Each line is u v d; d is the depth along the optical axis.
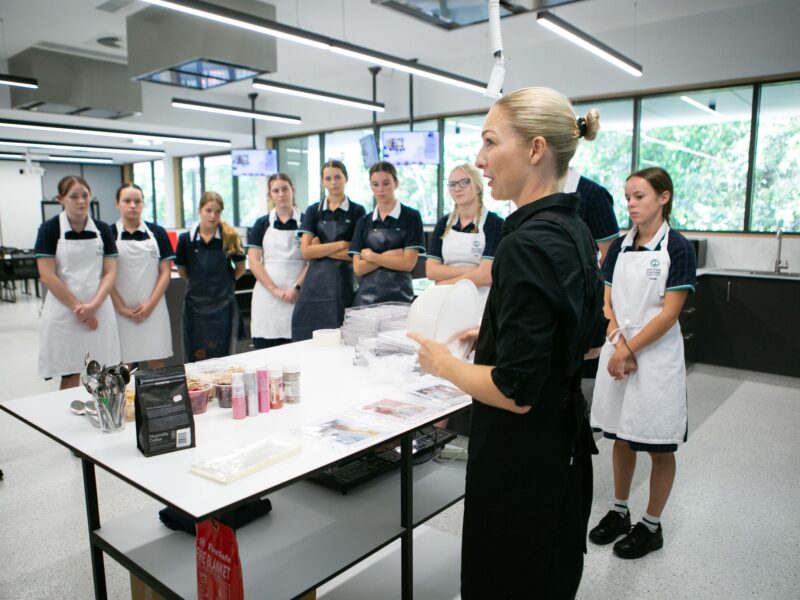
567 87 6.96
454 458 2.19
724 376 4.95
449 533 2.45
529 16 6.11
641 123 6.58
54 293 3.20
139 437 1.38
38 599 2.03
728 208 6.04
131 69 5.91
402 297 3.38
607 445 3.45
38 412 1.66
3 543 2.37
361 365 2.11
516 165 1.12
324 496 1.85
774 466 3.14
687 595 2.07
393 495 1.86
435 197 8.78
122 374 1.63
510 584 1.22
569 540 1.24
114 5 5.78
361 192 9.90
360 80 9.17
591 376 3.30
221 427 1.52
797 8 5.32
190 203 13.86
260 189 11.53
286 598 1.36
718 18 5.77
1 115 8.62
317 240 3.55
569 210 1.12
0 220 14.16
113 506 2.67
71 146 11.21
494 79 1.93
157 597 1.65
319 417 1.58
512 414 1.17
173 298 4.51
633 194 2.25
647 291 2.24
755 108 5.72
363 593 1.88
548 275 1.01
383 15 6.09
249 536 1.62
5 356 5.57
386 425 1.52
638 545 2.30
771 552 2.34
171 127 9.78
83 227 3.28
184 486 1.19
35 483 2.90
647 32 6.23
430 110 8.47
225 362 2.08
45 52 7.26
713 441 3.50
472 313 1.68
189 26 5.21
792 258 5.48
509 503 1.19
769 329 4.97
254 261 3.91
